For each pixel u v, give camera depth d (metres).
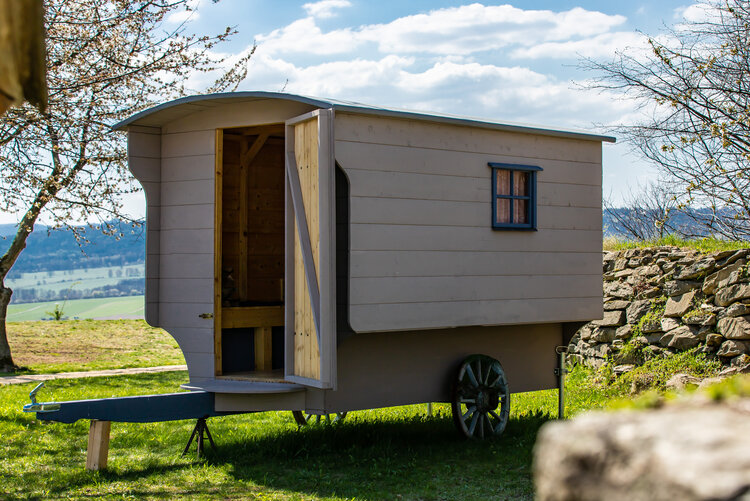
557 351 8.67
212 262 7.39
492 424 8.31
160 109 7.24
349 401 6.98
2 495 5.86
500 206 7.64
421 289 6.95
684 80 10.50
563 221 8.12
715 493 1.22
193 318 7.48
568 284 8.12
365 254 6.60
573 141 8.27
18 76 1.92
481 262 7.40
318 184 6.42
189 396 6.78
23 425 8.64
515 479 6.32
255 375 7.52
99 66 13.01
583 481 1.47
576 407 9.70
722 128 9.61
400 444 7.68
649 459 1.37
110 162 14.83
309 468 6.76
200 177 7.47
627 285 11.98
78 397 10.69
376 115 6.68
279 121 7.05
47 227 15.27
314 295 6.55
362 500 5.73
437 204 7.11
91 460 6.60
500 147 7.64
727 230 10.68
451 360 7.78
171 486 6.17
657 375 10.08
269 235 9.31
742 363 9.53
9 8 1.88
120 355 17.23
